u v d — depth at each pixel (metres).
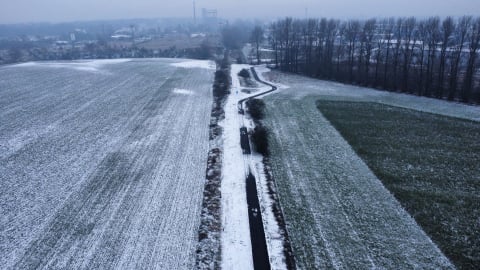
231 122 38.06
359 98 48.38
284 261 17.52
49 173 27.06
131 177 26.22
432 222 20.72
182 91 54.19
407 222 20.69
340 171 26.88
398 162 28.38
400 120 38.44
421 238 19.30
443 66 49.28
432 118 39.00
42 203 22.86
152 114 42.00
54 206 22.48
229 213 21.53
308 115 40.50
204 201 22.88
